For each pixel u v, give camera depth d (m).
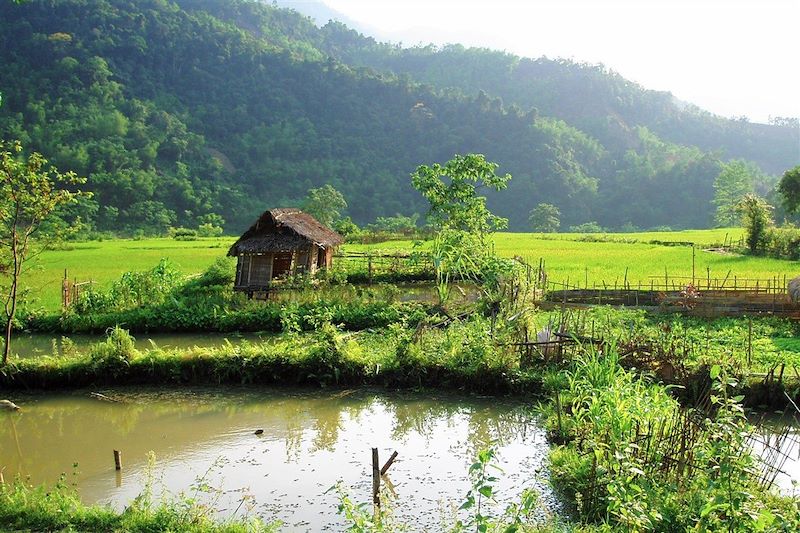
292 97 161.88
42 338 23.84
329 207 83.06
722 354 16.00
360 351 18.06
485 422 14.83
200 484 11.40
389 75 175.88
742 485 8.52
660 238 64.56
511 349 17.34
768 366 16.05
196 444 13.80
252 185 132.12
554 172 139.88
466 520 10.18
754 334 20.03
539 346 17.22
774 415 14.37
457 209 31.19
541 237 69.44
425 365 17.22
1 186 18.38
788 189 53.97
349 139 152.38
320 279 30.14
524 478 11.78
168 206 114.25
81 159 109.25
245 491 11.46
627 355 15.42
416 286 34.06
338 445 13.65
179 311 24.72
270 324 24.41
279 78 168.12
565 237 68.56
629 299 26.09
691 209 136.88
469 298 29.25
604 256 46.16
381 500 9.92
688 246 54.09
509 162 144.25
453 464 12.53
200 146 134.50
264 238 30.27
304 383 17.66
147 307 25.48
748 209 47.66
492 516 10.12
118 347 18.08
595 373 14.13
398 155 150.62
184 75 159.50
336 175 140.25
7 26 142.12
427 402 16.19
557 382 15.77
